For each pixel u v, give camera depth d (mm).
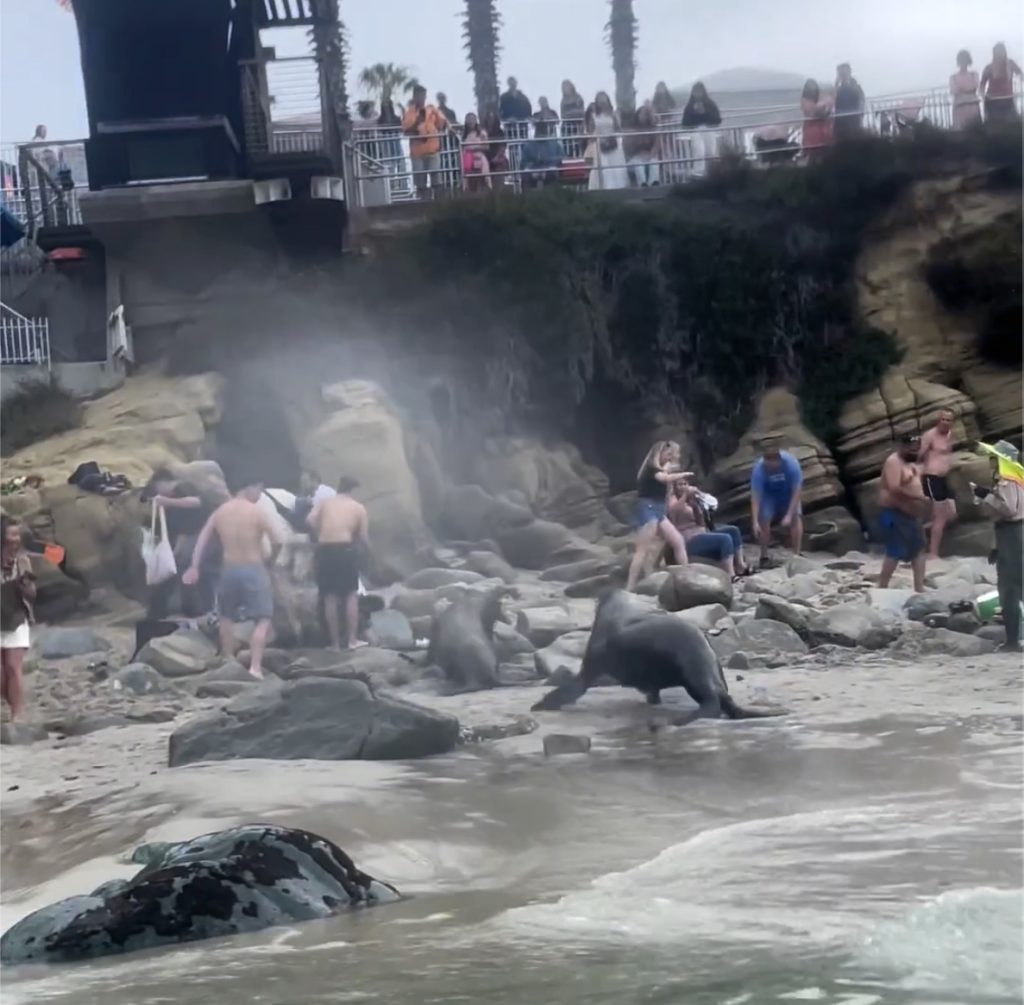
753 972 6102
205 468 25078
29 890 9141
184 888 7812
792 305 40906
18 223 38594
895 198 41250
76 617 27891
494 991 5992
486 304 38562
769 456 30609
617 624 15969
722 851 8898
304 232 38344
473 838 9828
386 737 13078
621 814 10445
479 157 43344
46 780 13328
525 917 7438
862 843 8883
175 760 13383
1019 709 14414
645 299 40188
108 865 9406
